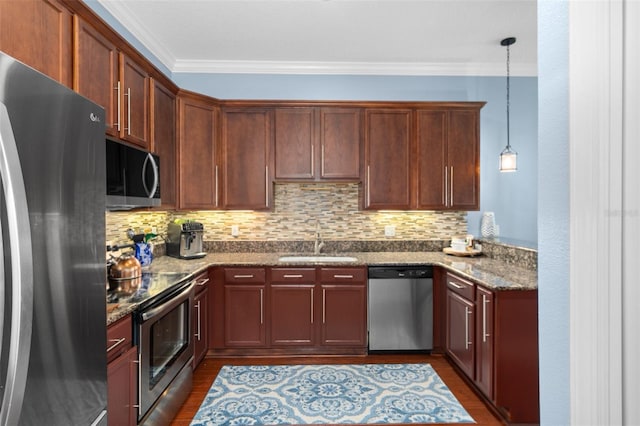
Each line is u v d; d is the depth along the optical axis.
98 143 1.26
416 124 3.56
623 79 0.51
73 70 1.82
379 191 3.56
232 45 3.38
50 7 1.64
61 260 1.05
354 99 3.85
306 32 3.13
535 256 2.77
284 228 3.87
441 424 2.29
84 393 1.17
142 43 3.13
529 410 2.28
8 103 0.86
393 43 3.34
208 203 3.43
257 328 3.28
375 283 3.28
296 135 3.55
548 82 0.70
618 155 0.51
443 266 3.18
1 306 0.83
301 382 2.82
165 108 2.97
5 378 0.84
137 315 1.88
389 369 3.05
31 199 0.93
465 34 3.18
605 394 0.52
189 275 2.59
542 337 0.73
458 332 2.88
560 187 0.66
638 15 0.49
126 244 2.77
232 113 3.52
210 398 2.58
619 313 0.51
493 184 3.93
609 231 0.52
